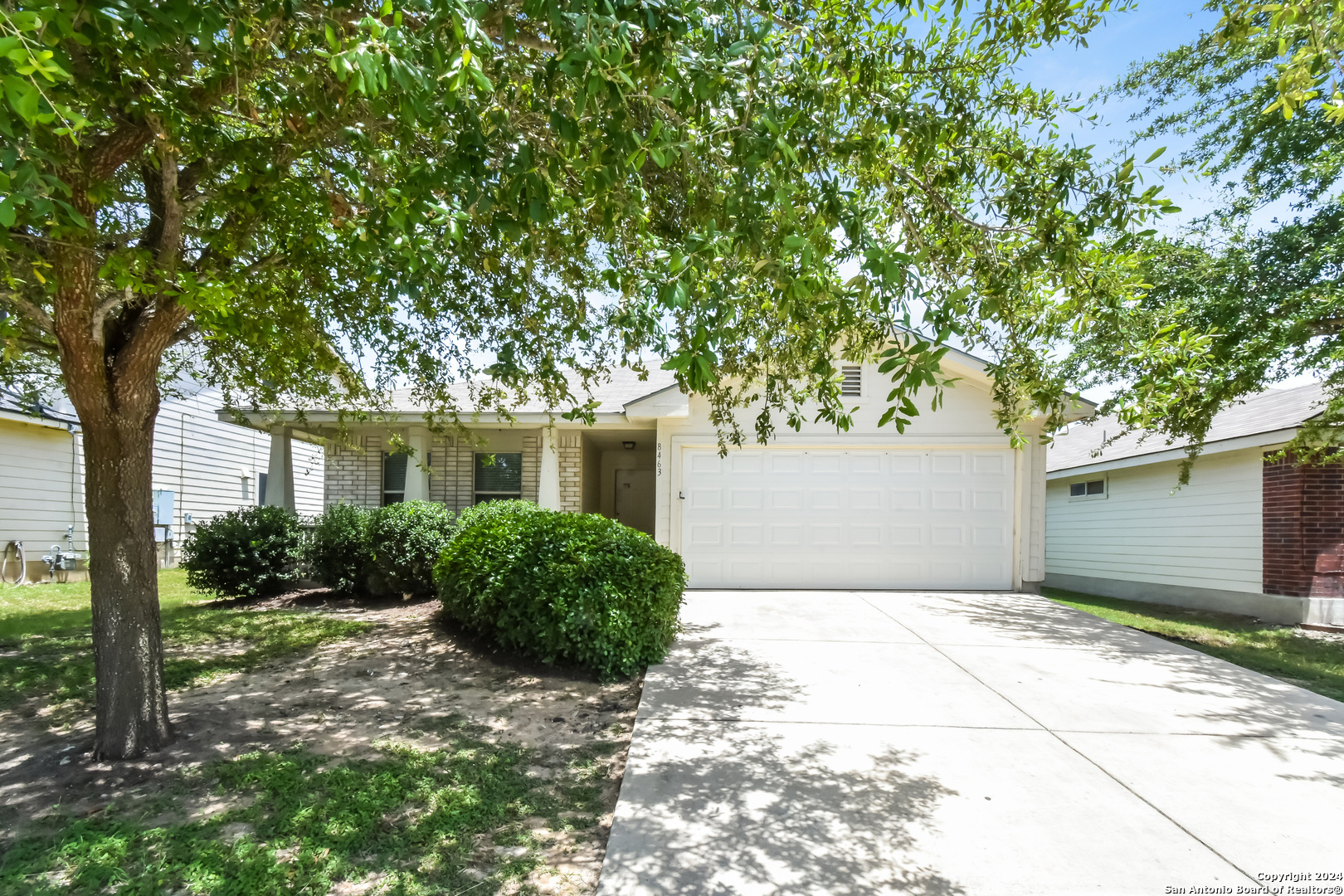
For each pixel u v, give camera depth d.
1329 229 6.62
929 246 3.60
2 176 1.67
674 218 4.04
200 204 3.84
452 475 10.97
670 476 9.71
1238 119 7.15
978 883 2.55
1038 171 3.37
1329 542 8.87
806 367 4.49
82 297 3.28
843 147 2.88
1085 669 5.48
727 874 2.60
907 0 3.36
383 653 6.00
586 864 2.79
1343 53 2.91
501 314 5.61
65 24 1.69
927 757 3.72
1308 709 4.57
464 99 2.21
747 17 2.56
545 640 5.41
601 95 2.17
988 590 9.53
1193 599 10.63
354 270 4.55
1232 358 6.48
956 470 9.63
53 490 11.77
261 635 6.73
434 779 3.51
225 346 5.18
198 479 14.40
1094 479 13.31
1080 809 3.14
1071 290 3.48
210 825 3.02
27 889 2.55
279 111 2.94
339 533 8.73
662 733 4.02
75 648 6.21
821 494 9.69
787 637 6.48
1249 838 2.89
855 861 2.70
